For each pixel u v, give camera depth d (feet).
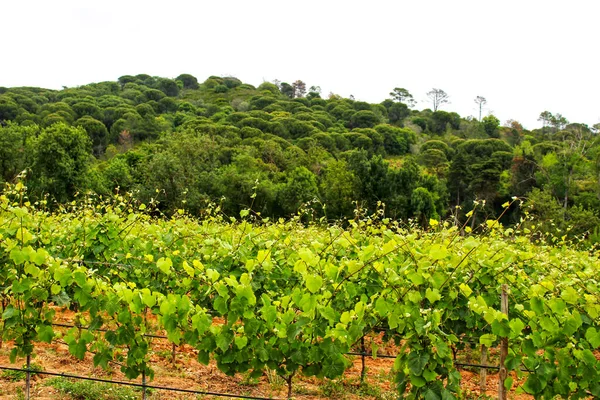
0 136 85.35
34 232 19.71
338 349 12.51
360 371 20.63
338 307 15.80
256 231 21.66
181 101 259.80
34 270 13.15
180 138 117.60
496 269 15.43
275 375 18.39
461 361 23.34
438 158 175.01
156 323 23.90
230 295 13.37
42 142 84.17
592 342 12.89
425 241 16.84
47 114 189.16
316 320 12.75
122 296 12.74
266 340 13.32
